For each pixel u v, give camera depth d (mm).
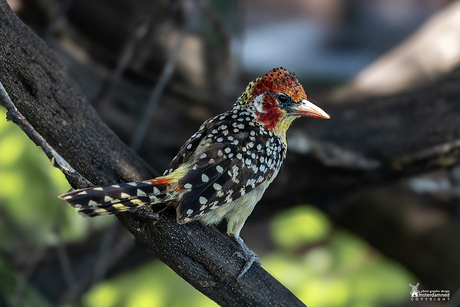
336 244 12062
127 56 10180
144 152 10750
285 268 11523
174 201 5496
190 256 5711
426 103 10438
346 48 15367
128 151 6402
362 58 14258
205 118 11102
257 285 5836
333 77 13539
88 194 4875
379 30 16125
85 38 10555
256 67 14422
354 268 11586
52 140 5953
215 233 5871
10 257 10797
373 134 10477
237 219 6297
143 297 10898
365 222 11844
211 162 5773
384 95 11000
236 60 11758
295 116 6824
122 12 10469
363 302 11039
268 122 6672
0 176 9992
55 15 10453
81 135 6035
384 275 11383
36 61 5812
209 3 10789
